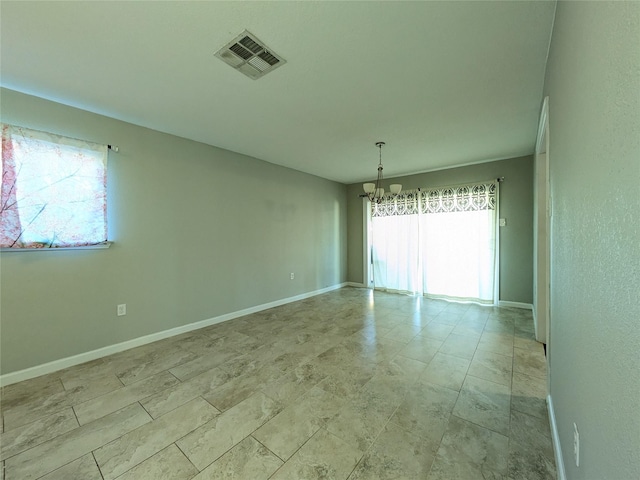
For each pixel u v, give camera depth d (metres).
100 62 1.90
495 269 4.44
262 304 4.36
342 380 2.25
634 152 0.53
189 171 3.42
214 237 3.71
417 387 2.14
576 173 1.03
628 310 0.56
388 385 2.17
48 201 2.39
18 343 2.28
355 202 6.24
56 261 2.47
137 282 2.98
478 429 1.68
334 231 5.95
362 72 2.02
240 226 4.04
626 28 0.56
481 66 1.95
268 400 1.99
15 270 2.28
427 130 3.10
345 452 1.51
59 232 2.45
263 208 4.38
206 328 3.52
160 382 2.23
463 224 4.70
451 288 4.84
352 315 4.04
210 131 3.15
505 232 4.39
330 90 2.26
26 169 2.28
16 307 2.28
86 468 1.42
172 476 1.37
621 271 0.60
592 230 0.83
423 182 5.18
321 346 2.93
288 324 3.66
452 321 3.72
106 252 2.77
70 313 2.54
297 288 5.01
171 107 2.56
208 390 2.11
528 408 1.87
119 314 2.85
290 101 2.45
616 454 0.62
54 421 1.77
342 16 1.50
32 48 1.75
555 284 1.61
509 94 2.33
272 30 1.61
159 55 1.83
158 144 3.14
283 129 3.08
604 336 0.72
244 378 2.29
